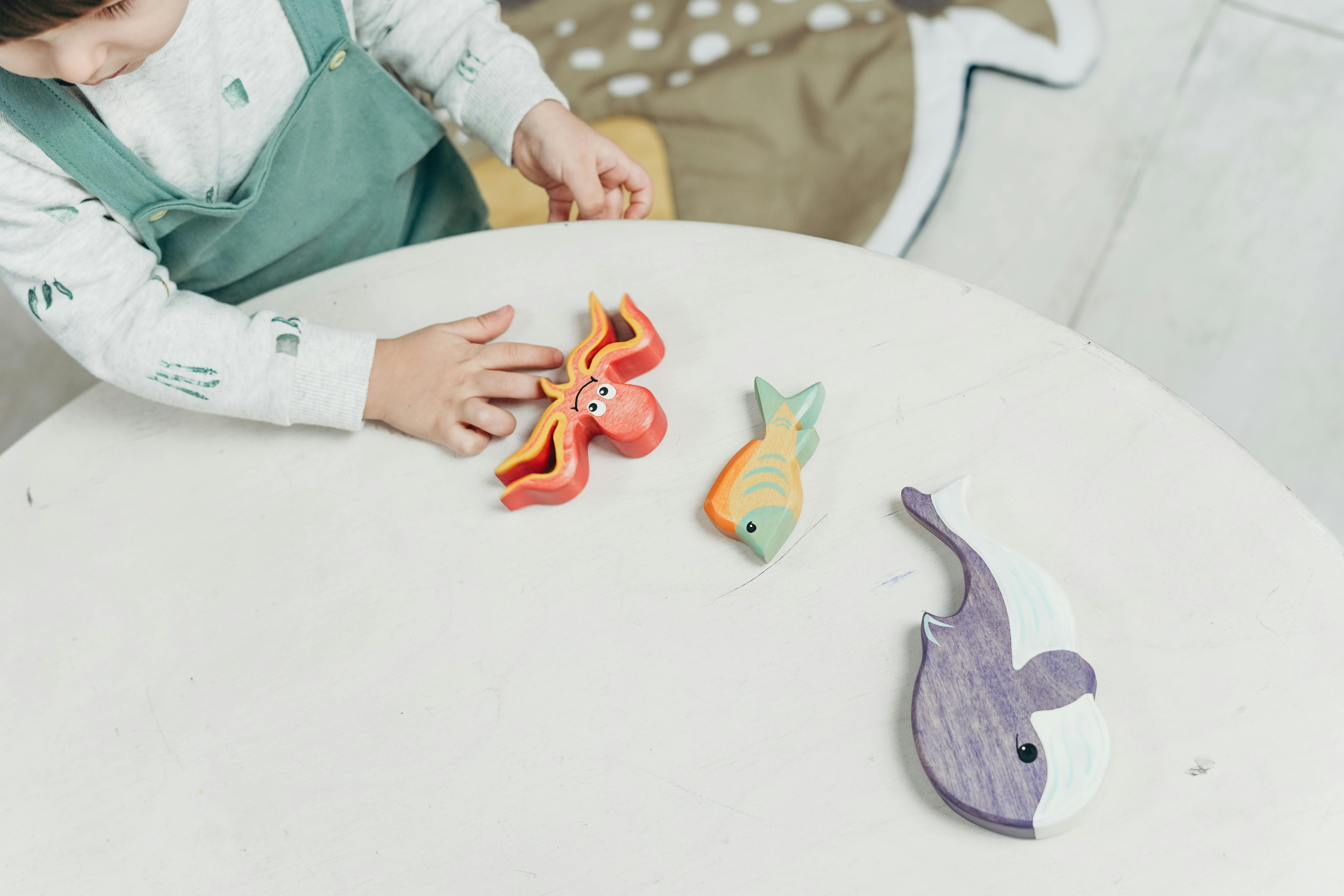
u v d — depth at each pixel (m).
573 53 1.38
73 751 0.56
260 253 0.81
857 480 0.58
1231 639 0.51
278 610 0.58
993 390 0.60
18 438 1.27
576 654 0.55
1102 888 0.46
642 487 0.60
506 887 0.50
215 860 0.52
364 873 0.51
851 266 0.66
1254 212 1.26
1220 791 0.48
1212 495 0.55
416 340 0.65
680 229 0.70
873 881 0.48
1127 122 1.32
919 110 1.32
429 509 0.61
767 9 1.40
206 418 0.66
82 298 0.64
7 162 0.61
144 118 0.66
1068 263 1.25
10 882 0.53
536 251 0.70
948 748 0.49
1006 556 0.53
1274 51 1.35
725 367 0.63
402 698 0.55
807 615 0.54
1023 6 1.38
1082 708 0.49
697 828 0.50
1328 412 1.15
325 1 0.71
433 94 0.85
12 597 0.61
